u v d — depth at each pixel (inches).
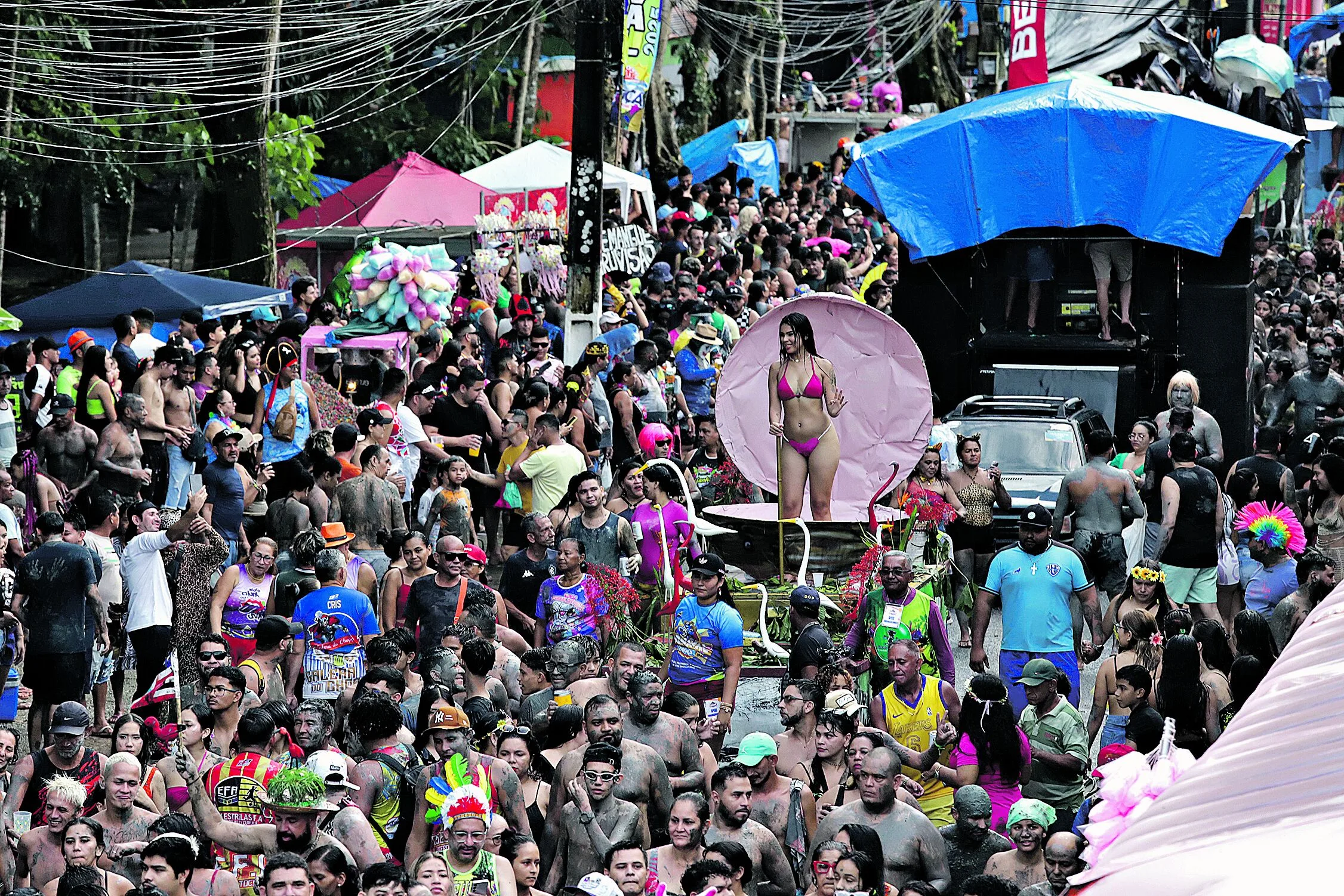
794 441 1704.0
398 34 3806.6
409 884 1012.5
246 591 1599.4
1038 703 1296.8
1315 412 2682.1
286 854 983.6
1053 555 1598.2
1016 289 2630.4
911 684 1359.5
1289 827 247.4
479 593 1573.6
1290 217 4923.7
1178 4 5654.5
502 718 1268.5
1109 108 2502.5
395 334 2337.6
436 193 3531.0
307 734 1236.5
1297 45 6043.3
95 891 1032.2
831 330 1718.8
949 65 6865.2
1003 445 2315.5
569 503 1791.3
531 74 4822.8
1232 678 1389.0
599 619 1605.6
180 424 2052.2
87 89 3292.3
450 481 1907.0
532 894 1101.1
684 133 5772.6
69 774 1229.1
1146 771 395.2
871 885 1032.8
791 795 1189.1
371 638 1496.1
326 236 3508.9
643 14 3922.2
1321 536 1875.0
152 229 3700.8
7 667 1536.7
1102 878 253.1
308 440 2033.7
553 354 2908.5
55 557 1568.7
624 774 1224.8
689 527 1669.5
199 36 3346.5
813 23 6299.2
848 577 1669.5
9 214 3545.8
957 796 1179.3
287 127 3607.3
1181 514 1846.7
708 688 1510.8
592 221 2659.9
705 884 1006.4
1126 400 2561.5
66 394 2170.3
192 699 1518.2
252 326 2600.9
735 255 3516.2
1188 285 2573.8
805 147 6328.7
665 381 2672.2
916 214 2613.2
